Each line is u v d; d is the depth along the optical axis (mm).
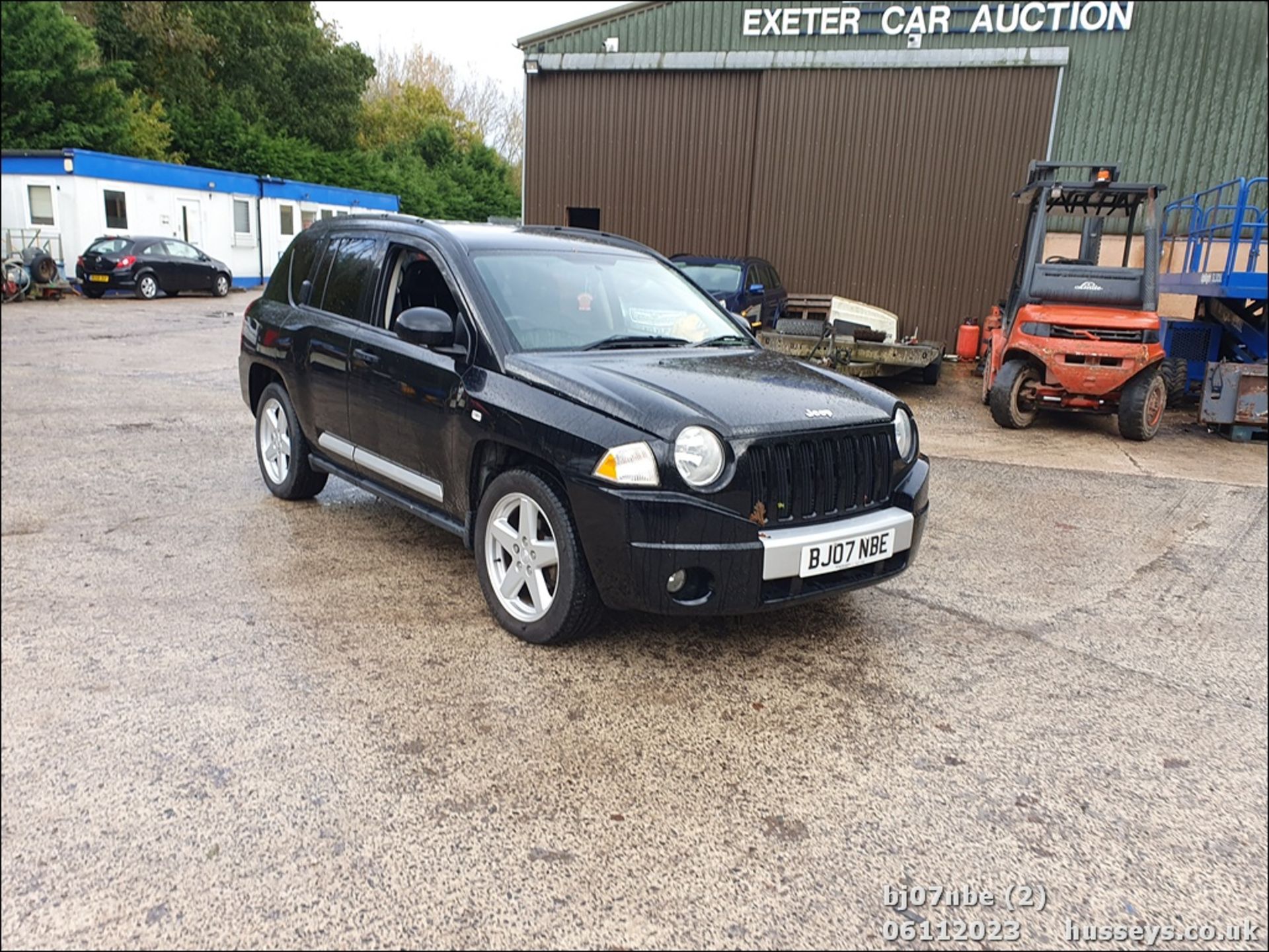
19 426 7922
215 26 38875
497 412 3740
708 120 16766
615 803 2713
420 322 3916
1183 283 11148
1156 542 5707
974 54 15258
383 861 2416
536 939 2162
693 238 17234
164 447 7266
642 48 16875
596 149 17438
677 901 2312
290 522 5320
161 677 3379
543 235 4961
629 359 4059
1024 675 3713
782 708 3340
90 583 4293
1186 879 2475
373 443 4664
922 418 10258
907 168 15914
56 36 28656
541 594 3715
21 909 2197
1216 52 14617
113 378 10781
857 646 3924
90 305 20281
